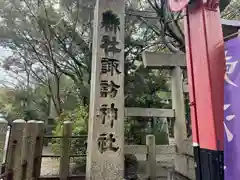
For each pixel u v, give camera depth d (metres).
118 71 3.65
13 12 6.91
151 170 4.08
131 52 7.02
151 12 5.13
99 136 3.38
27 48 7.95
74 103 8.52
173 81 3.99
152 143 4.21
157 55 3.87
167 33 5.10
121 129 3.47
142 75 6.48
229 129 1.26
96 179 3.22
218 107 1.50
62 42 7.27
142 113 3.87
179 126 3.70
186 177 2.96
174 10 1.85
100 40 3.69
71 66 8.00
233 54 1.35
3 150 2.51
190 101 1.75
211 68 1.56
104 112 3.46
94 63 3.67
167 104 6.66
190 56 1.79
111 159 3.33
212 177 1.44
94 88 3.52
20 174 3.15
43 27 6.88
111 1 3.87
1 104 10.70
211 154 1.47
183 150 3.18
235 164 1.19
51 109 10.98
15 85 11.42
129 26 6.79
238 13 4.65
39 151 3.90
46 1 7.05
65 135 4.21
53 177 4.01
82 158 5.14
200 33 1.68
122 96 3.58
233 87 1.29
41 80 10.05
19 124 3.33
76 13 6.66
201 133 1.60
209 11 1.68
